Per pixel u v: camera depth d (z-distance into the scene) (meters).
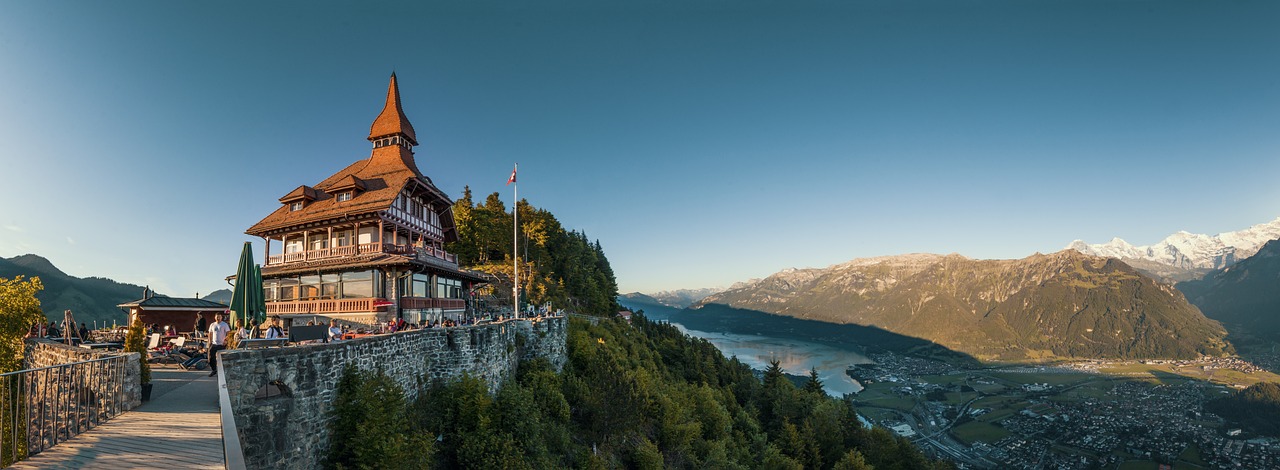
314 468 18.14
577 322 60.66
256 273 26.03
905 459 70.75
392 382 21.91
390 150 50.22
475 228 84.38
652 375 58.69
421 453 20.53
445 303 46.81
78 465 10.34
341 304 39.97
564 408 33.53
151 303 41.88
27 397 11.02
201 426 13.38
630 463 36.34
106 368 13.88
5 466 10.14
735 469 43.34
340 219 42.78
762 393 82.06
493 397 31.41
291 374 17.66
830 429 70.62
